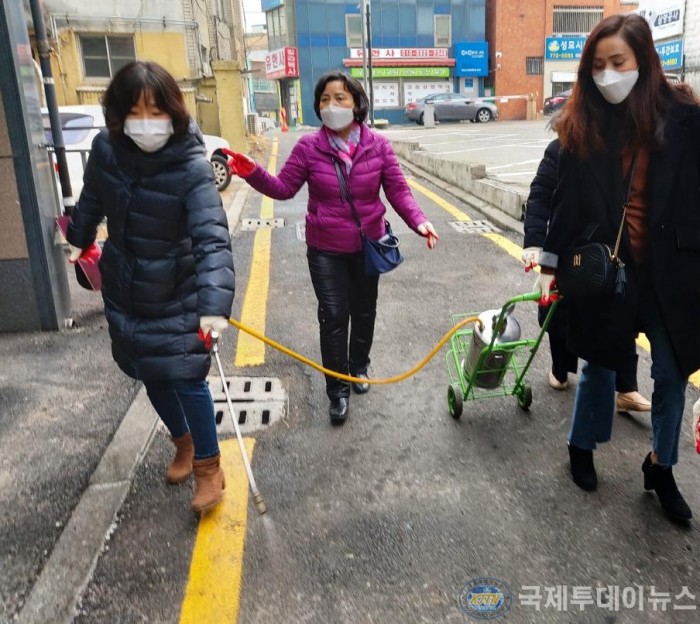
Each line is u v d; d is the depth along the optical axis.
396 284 5.86
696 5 20.77
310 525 2.76
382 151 3.47
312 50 35.53
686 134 2.34
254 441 3.40
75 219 2.68
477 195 9.36
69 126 8.98
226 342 4.67
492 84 37.06
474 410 3.68
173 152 2.38
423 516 2.79
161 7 15.05
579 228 2.58
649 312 2.54
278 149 17.20
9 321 4.90
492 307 5.24
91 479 3.06
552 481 3.01
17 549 2.62
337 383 3.55
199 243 2.42
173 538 2.70
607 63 2.31
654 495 2.88
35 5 5.97
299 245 7.29
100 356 4.46
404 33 35.84
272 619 2.28
